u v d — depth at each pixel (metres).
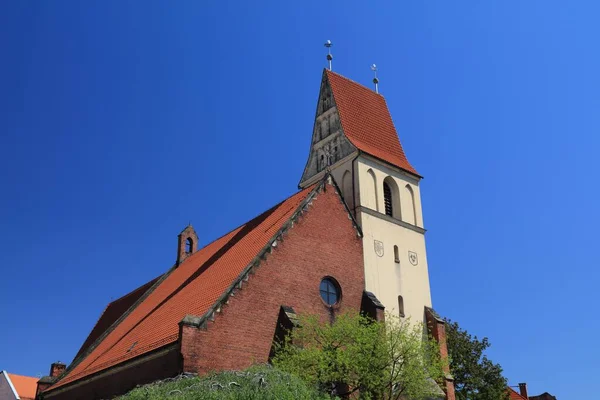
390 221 50.34
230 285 37.88
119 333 53.00
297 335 36.88
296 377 27.20
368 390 34.47
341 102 55.34
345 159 51.78
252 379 24.86
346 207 46.84
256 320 38.06
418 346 35.03
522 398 80.62
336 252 44.56
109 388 42.78
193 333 35.16
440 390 44.09
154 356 37.78
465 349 58.16
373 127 56.12
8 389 84.19
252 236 47.84
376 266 47.00
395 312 46.69
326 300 42.50
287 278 40.69
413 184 54.47
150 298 59.16
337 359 33.41
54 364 64.69
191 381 26.69
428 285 50.41
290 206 47.81
